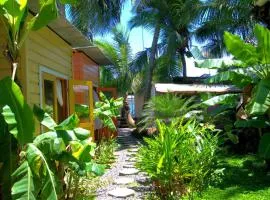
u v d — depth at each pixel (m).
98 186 7.46
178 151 6.53
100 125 13.01
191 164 6.76
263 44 7.99
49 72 8.27
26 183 3.84
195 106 12.44
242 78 9.43
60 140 4.33
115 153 12.56
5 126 4.47
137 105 26.05
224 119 12.53
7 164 4.45
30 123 4.13
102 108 11.48
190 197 6.25
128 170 9.05
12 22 4.60
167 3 20.70
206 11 16.53
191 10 16.94
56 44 9.10
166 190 6.31
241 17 15.77
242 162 9.98
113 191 7.05
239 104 11.85
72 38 9.73
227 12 15.68
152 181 7.03
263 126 9.52
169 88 17.69
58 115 9.42
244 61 8.48
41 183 4.05
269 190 7.03
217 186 7.38
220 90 17.42
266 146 8.35
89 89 10.33
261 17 11.76
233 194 6.71
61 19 7.65
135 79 24.77
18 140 4.07
